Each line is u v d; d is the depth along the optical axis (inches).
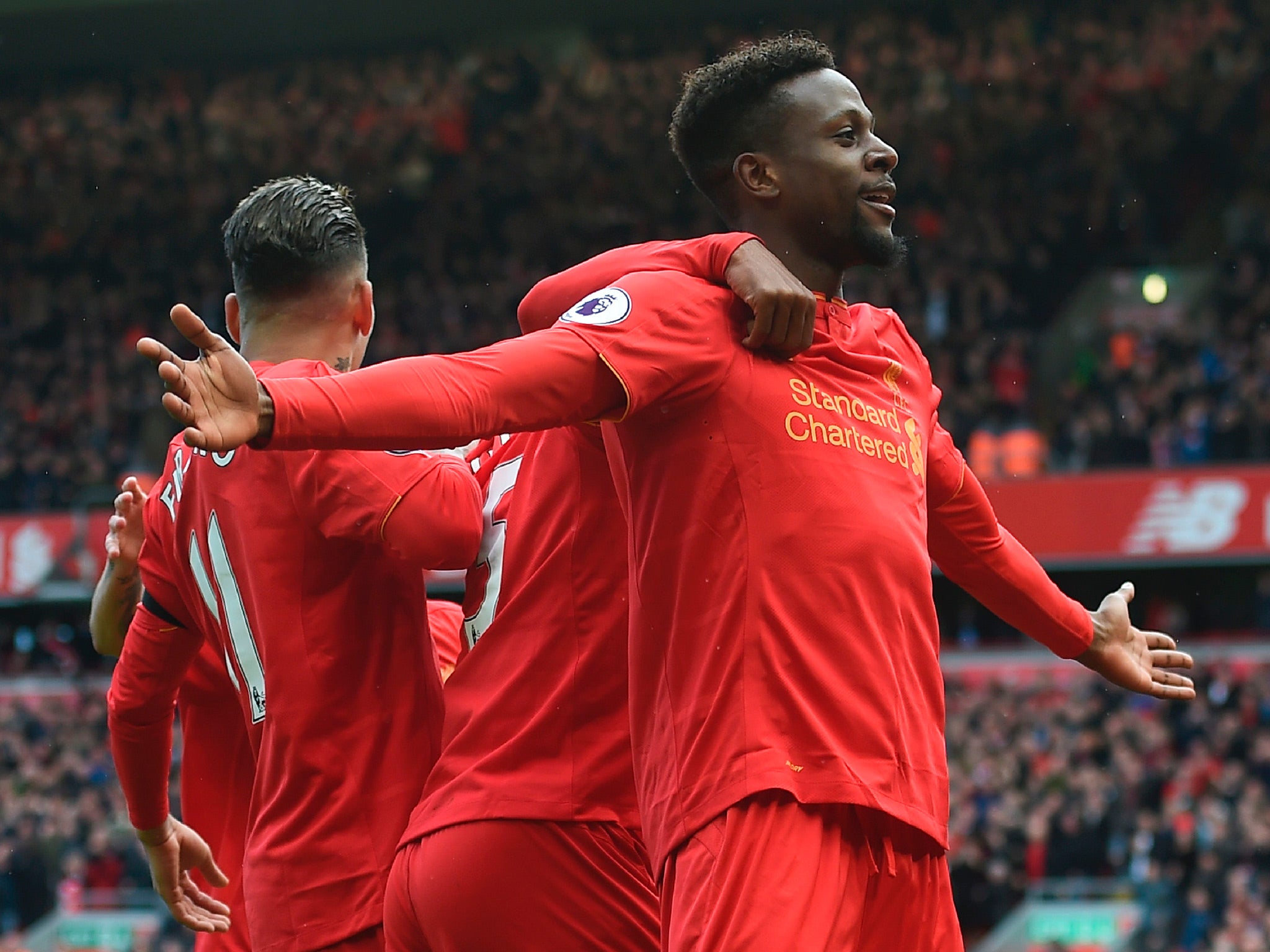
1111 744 516.1
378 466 92.2
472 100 921.5
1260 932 417.4
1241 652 580.4
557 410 76.7
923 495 86.0
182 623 106.3
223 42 960.3
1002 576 100.7
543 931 88.4
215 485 100.6
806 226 86.0
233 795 117.3
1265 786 478.3
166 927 478.6
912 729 80.4
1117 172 810.2
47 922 485.7
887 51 872.3
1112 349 742.5
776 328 79.8
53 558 719.1
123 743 108.6
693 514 79.5
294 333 101.9
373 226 890.1
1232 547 637.9
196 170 920.9
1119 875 455.2
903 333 92.4
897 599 80.7
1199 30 852.6
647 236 851.4
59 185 925.2
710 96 87.7
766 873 74.4
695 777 77.8
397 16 934.4
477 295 839.7
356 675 97.1
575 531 90.4
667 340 78.5
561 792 88.7
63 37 947.3
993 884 458.9
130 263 880.3
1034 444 679.1
